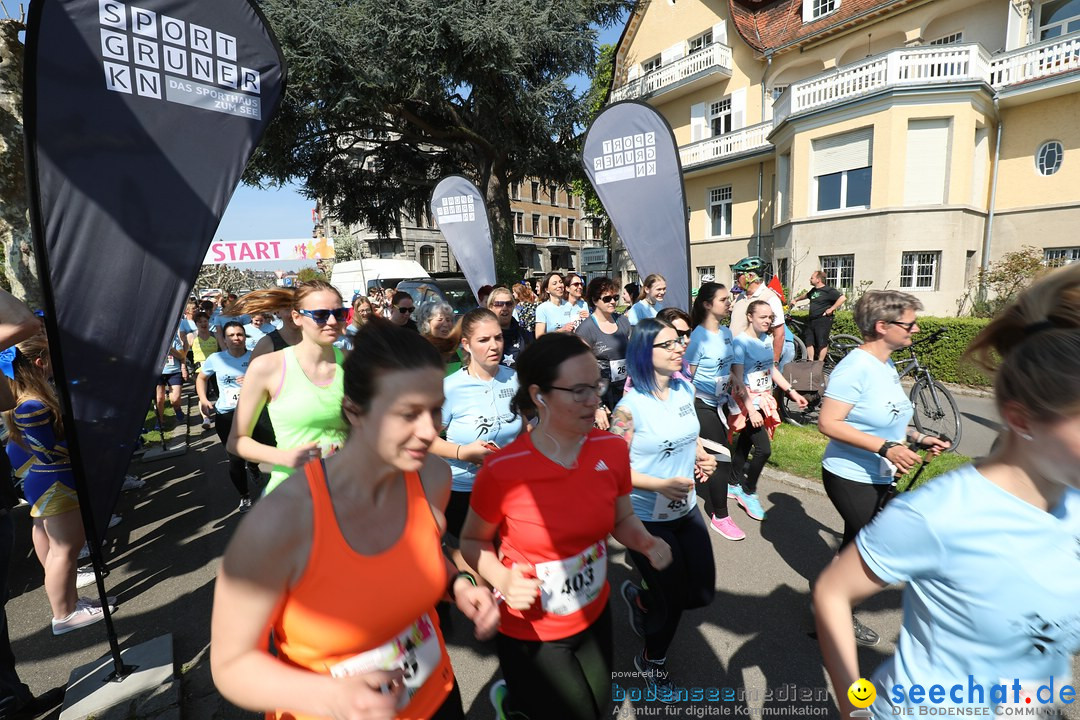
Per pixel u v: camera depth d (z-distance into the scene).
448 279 13.10
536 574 1.81
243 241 18.16
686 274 5.43
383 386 1.14
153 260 2.73
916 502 1.10
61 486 3.16
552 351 1.79
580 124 17.33
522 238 48.94
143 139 2.69
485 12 13.80
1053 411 0.93
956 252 13.24
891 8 15.16
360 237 41.78
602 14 16.66
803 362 6.93
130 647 2.97
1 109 5.45
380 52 13.48
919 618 1.17
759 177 18.30
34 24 2.39
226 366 4.89
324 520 1.15
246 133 3.01
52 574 3.19
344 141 18.61
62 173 2.49
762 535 3.96
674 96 21.22
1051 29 13.13
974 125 12.95
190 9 2.82
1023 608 1.03
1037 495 1.04
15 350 3.50
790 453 5.46
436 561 1.36
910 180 13.41
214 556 4.14
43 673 2.88
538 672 1.81
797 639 2.85
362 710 0.98
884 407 2.52
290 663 1.22
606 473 1.89
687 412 2.59
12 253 5.69
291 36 12.66
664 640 2.43
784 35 18.11
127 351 2.67
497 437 3.00
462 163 20.02
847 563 1.21
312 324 2.50
